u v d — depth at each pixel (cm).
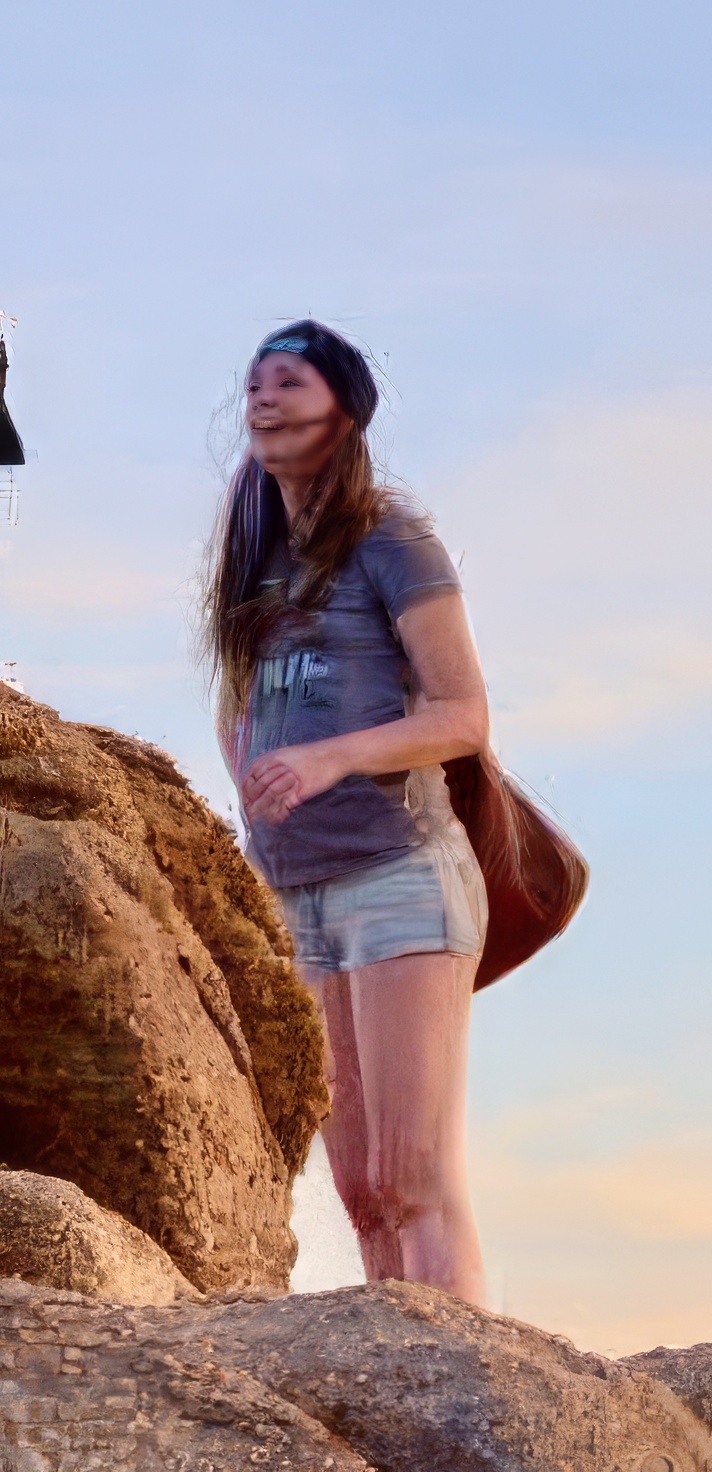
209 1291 376
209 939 436
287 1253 424
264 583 489
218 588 494
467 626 479
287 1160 443
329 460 486
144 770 434
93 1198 381
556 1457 308
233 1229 397
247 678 485
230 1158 402
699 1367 349
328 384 483
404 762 458
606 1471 315
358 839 462
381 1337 314
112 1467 290
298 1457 295
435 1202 446
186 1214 383
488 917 505
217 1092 404
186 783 440
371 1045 455
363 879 461
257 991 440
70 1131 383
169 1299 353
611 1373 327
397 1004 454
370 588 480
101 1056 383
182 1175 384
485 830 505
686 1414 334
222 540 493
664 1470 321
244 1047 431
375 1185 450
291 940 457
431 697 471
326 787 452
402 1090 451
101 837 402
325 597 480
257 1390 302
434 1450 305
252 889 449
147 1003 389
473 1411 306
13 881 386
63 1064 384
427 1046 452
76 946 384
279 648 480
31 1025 384
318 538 480
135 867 407
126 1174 382
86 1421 295
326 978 461
